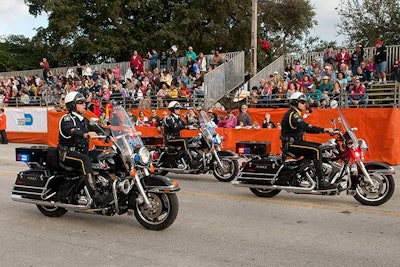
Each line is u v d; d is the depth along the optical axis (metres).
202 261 5.19
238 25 31.14
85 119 6.96
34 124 20.45
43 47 33.75
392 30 27.62
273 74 18.62
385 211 7.47
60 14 30.81
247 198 8.65
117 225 6.75
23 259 5.36
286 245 5.76
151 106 18.72
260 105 16.28
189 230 6.46
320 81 16.06
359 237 6.07
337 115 12.71
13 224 6.91
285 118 8.12
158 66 23.31
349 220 6.96
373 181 7.85
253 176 8.46
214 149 10.67
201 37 30.62
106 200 6.48
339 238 6.04
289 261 5.18
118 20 31.16
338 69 18.45
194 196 8.88
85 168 6.55
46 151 7.08
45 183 7.02
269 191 8.69
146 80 20.64
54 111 18.50
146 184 6.39
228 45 31.77
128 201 6.47
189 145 10.73
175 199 6.32
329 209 7.67
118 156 6.54
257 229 6.49
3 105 23.73
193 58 21.08
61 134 6.80
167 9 31.72
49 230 6.56
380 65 16.84
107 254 5.48
